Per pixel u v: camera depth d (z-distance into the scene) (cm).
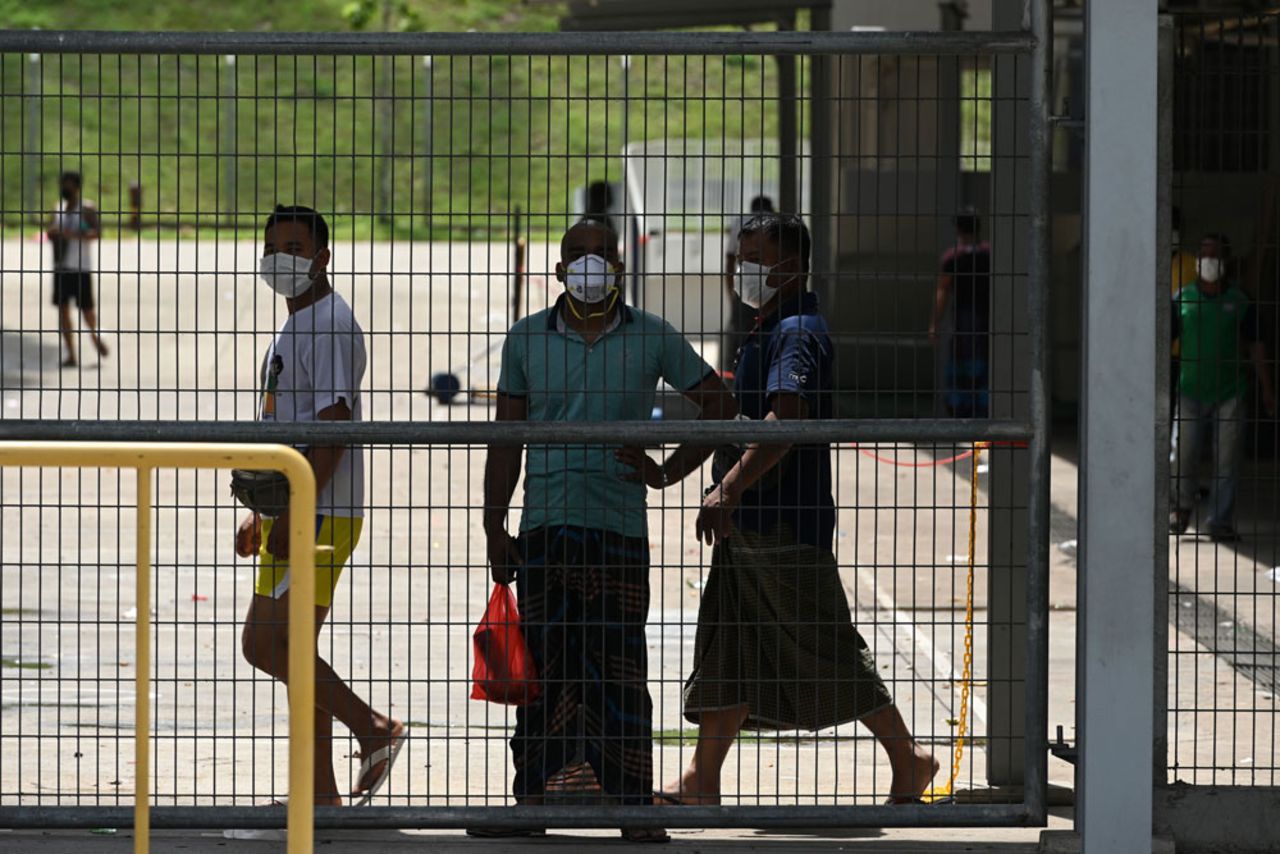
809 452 1752
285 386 1758
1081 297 1588
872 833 1795
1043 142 1589
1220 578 3325
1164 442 1647
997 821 1636
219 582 3353
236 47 1557
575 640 1716
